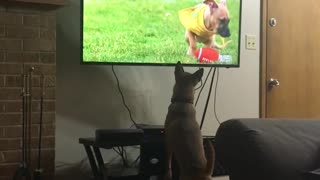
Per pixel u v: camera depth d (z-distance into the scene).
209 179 2.86
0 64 3.13
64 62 3.57
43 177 3.26
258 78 4.44
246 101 4.38
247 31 4.38
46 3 3.14
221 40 3.95
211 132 4.18
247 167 2.38
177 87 3.23
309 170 2.37
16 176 3.10
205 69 4.11
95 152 3.23
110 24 3.52
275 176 2.30
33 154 3.24
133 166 3.75
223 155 2.51
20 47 3.18
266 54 4.46
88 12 3.45
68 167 3.60
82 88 3.64
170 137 3.10
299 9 4.62
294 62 4.61
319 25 4.68
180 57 3.78
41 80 3.25
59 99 3.56
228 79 4.27
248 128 2.41
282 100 4.55
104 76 3.72
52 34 3.27
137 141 3.20
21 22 3.18
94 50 3.48
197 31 3.84
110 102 3.74
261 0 4.44
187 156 3.00
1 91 3.14
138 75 3.84
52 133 3.29
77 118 3.63
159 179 3.39
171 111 3.17
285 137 2.42
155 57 3.69
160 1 3.69
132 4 3.59
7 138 3.16
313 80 4.67
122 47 3.57
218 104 4.21
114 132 3.14
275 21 4.50
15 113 3.18
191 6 3.81
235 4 4.00
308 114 4.67
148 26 3.65
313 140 2.46
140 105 3.85
